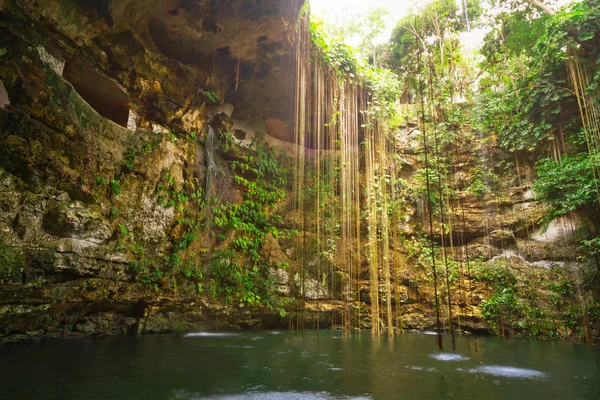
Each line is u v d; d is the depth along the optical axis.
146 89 8.22
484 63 13.04
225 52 9.16
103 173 7.02
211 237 9.38
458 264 11.15
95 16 6.73
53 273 5.91
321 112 9.32
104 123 7.12
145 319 7.62
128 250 7.25
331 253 10.55
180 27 8.15
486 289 10.66
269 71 9.68
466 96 12.34
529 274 10.28
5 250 5.23
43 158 5.91
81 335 6.62
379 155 10.41
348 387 3.71
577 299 9.35
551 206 10.32
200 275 8.60
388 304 8.72
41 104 5.96
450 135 11.25
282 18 7.98
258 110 11.24
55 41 6.41
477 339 8.85
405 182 11.78
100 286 6.71
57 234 6.02
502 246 11.38
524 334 9.54
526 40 11.64
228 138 10.48
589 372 4.79
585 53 9.95
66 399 2.98
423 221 11.88
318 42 9.30
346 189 10.07
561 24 9.57
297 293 9.52
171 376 3.95
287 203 11.34
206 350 5.82
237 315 9.30
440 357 5.76
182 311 8.36
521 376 4.46
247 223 10.21
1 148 5.42
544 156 11.02
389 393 3.51
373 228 9.12
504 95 11.56
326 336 8.45
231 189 10.38
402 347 6.82
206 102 9.99
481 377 4.34
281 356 5.50
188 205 8.78
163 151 8.27
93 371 4.00
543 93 10.65
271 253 10.30
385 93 10.53
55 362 4.34
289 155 12.30
